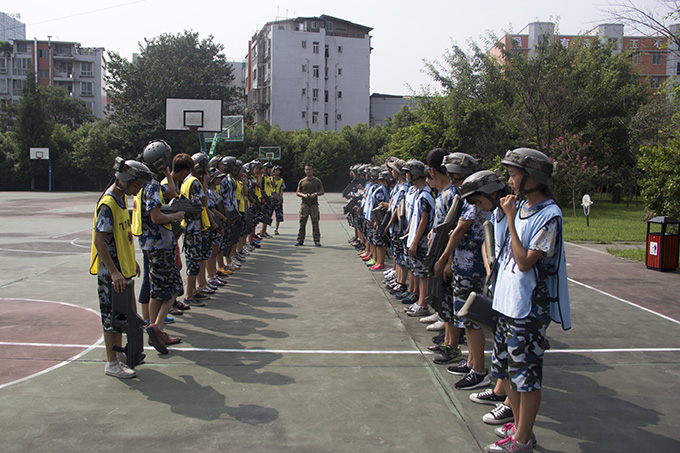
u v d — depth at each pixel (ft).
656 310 21.93
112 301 13.48
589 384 13.96
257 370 14.75
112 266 13.46
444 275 14.98
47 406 12.36
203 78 160.66
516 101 73.26
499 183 11.88
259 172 38.70
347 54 211.41
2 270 29.73
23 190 156.56
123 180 13.60
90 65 230.89
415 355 16.10
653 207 33.17
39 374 14.33
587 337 18.11
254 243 39.32
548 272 10.12
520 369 10.16
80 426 11.37
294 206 88.89
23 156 152.25
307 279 27.99
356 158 175.01
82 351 16.20
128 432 11.12
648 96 93.35
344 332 18.42
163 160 16.07
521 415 10.21
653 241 31.14
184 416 11.88
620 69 96.58
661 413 12.25
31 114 153.89
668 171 32.27
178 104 58.23
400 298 23.41
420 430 11.29
